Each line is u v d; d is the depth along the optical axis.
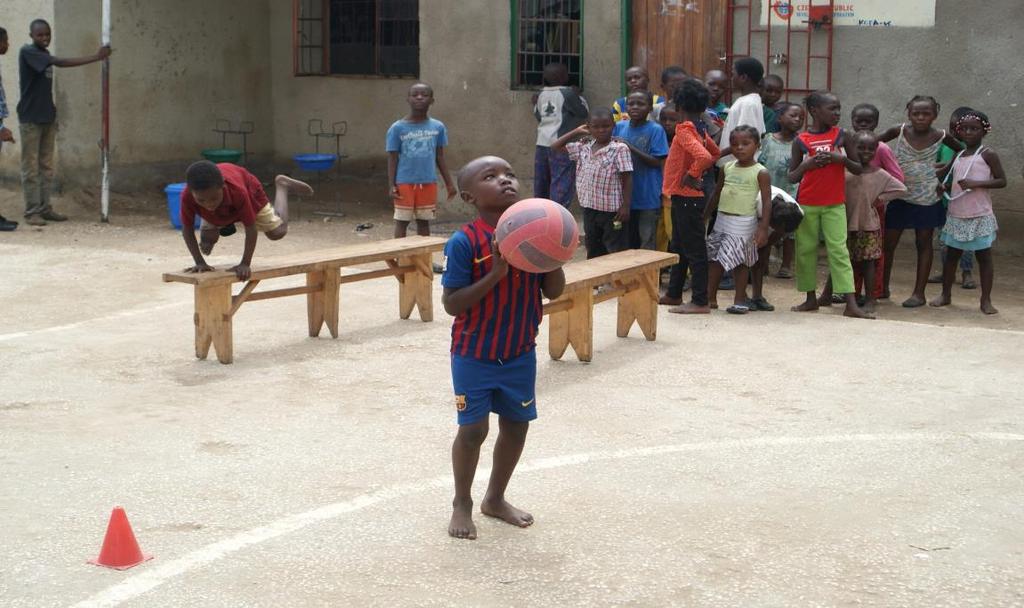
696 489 5.46
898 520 5.09
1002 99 11.59
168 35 16.27
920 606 4.26
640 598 4.32
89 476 5.61
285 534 4.91
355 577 4.50
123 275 10.92
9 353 7.98
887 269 10.36
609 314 9.41
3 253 12.08
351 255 8.43
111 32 15.35
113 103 15.51
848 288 9.38
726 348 8.25
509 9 13.35
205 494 5.37
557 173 12.27
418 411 6.69
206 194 7.27
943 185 9.93
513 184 4.73
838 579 4.48
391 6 17.28
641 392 7.11
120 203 15.28
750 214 9.25
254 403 6.84
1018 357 7.97
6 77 14.86
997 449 6.05
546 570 4.57
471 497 5.18
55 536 4.88
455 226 13.93
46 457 5.88
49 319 9.10
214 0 16.97
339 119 17.84
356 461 5.84
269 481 5.54
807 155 9.53
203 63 16.89
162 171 16.33
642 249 9.52
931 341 8.45
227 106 17.41
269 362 7.78
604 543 4.83
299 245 13.02
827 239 9.39
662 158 10.16
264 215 7.98
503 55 13.48
